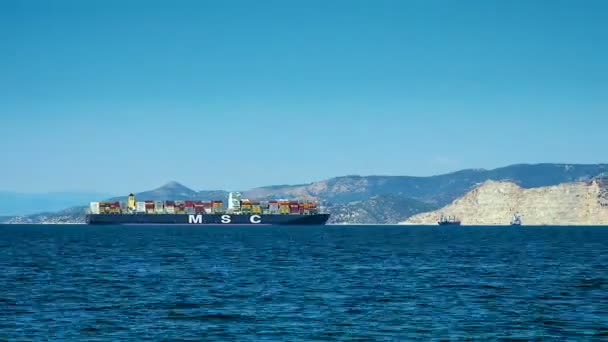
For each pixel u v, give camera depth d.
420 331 53.16
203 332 52.84
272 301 68.12
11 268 107.06
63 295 72.62
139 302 67.44
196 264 115.06
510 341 49.88
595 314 60.31
